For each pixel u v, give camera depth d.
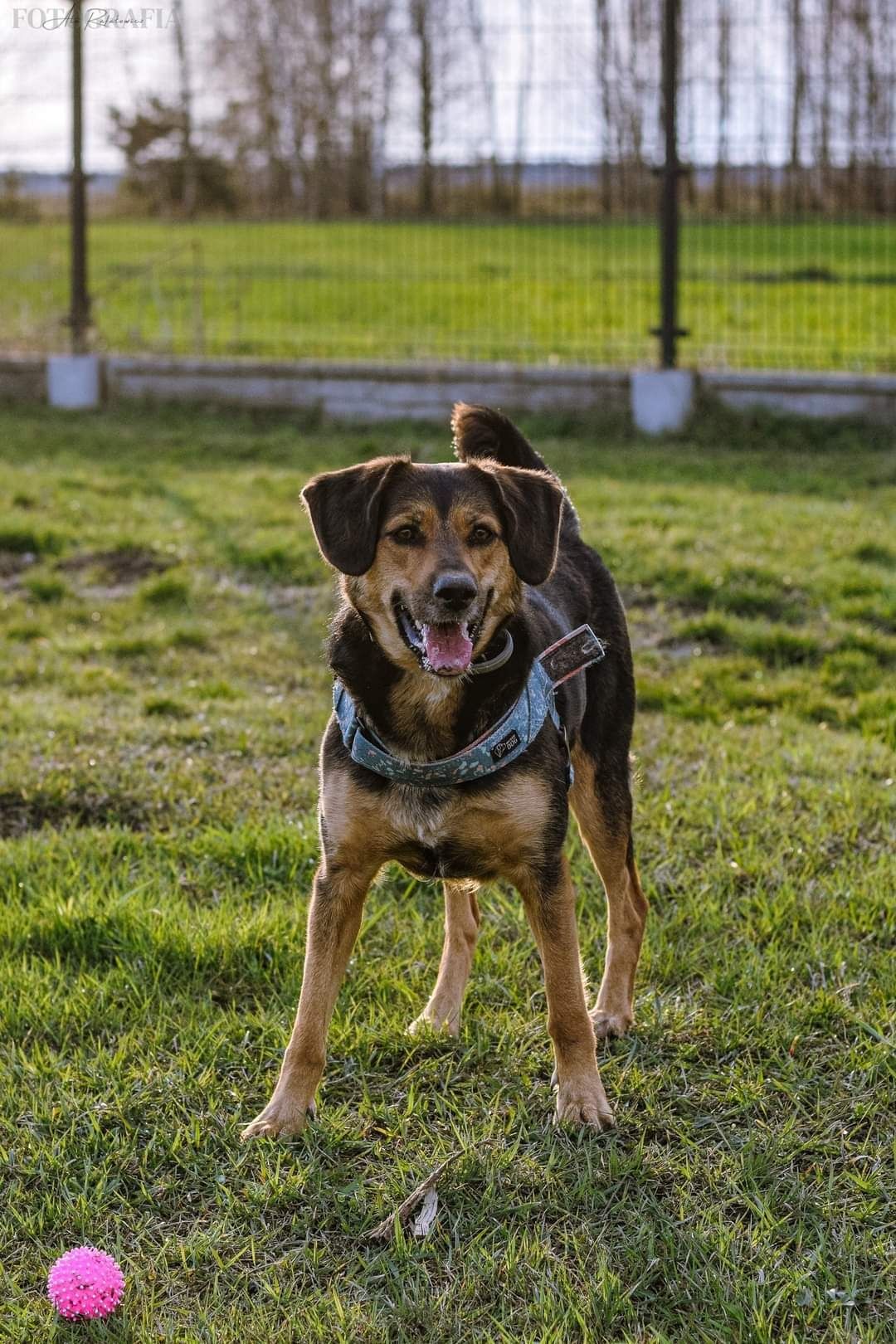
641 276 20.28
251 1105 3.43
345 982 3.94
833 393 11.12
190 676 6.50
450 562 3.22
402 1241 2.92
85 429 11.92
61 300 17.95
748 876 4.58
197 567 8.07
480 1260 2.86
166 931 4.08
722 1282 2.78
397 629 3.30
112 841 4.70
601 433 11.49
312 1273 2.87
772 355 12.44
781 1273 2.81
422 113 16.73
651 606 7.50
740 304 17.09
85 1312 2.69
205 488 9.69
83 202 13.27
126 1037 3.61
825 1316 2.73
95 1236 2.97
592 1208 3.05
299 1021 3.36
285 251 20.72
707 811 5.00
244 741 5.57
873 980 3.94
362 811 3.32
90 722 5.70
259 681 6.45
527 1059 3.64
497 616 3.40
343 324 16.58
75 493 9.52
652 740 5.73
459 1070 3.57
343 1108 3.39
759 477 9.93
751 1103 3.40
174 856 4.67
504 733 3.27
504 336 15.22
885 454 10.64
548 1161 3.21
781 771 5.36
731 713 6.13
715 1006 3.85
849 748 5.59
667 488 9.55
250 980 3.98
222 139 21.92
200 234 25.69
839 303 16.78
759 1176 3.13
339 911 3.41
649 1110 3.39
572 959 3.41
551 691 3.51
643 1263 2.85
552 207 15.11
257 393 12.47
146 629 7.15
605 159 14.27
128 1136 3.26
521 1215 3.04
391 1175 3.16
